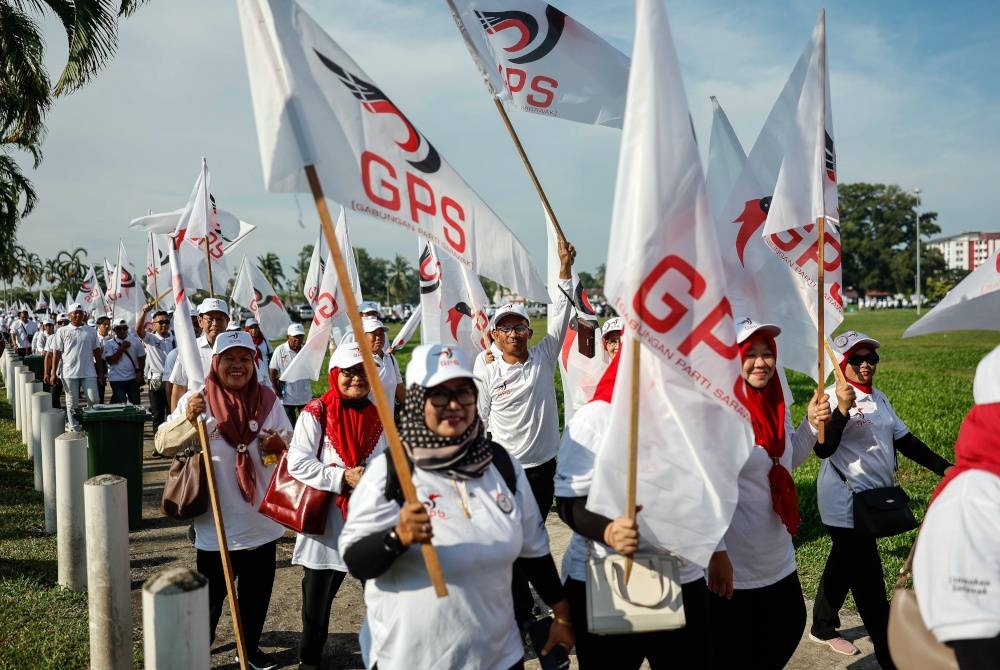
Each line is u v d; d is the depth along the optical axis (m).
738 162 5.97
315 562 4.66
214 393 4.90
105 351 14.78
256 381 5.09
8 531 7.69
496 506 2.90
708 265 3.03
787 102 5.11
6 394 21.14
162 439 4.79
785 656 3.92
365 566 2.75
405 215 3.86
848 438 4.89
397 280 111.25
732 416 3.18
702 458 3.14
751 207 5.19
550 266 6.65
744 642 3.88
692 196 3.02
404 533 2.66
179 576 3.13
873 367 4.99
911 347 34.25
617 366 3.40
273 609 6.05
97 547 4.70
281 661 5.14
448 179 4.08
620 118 5.61
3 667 4.77
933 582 2.20
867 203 129.38
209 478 4.33
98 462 7.99
